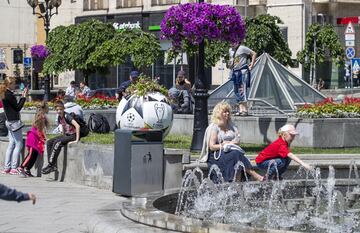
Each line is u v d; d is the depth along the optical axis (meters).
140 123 27.83
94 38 68.81
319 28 78.38
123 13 93.31
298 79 38.97
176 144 29.89
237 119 31.91
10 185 26.42
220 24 27.11
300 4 81.69
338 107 31.17
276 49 73.44
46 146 28.55
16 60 80.12
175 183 22.89
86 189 25.47
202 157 21.86
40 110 29.25
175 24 27.62
